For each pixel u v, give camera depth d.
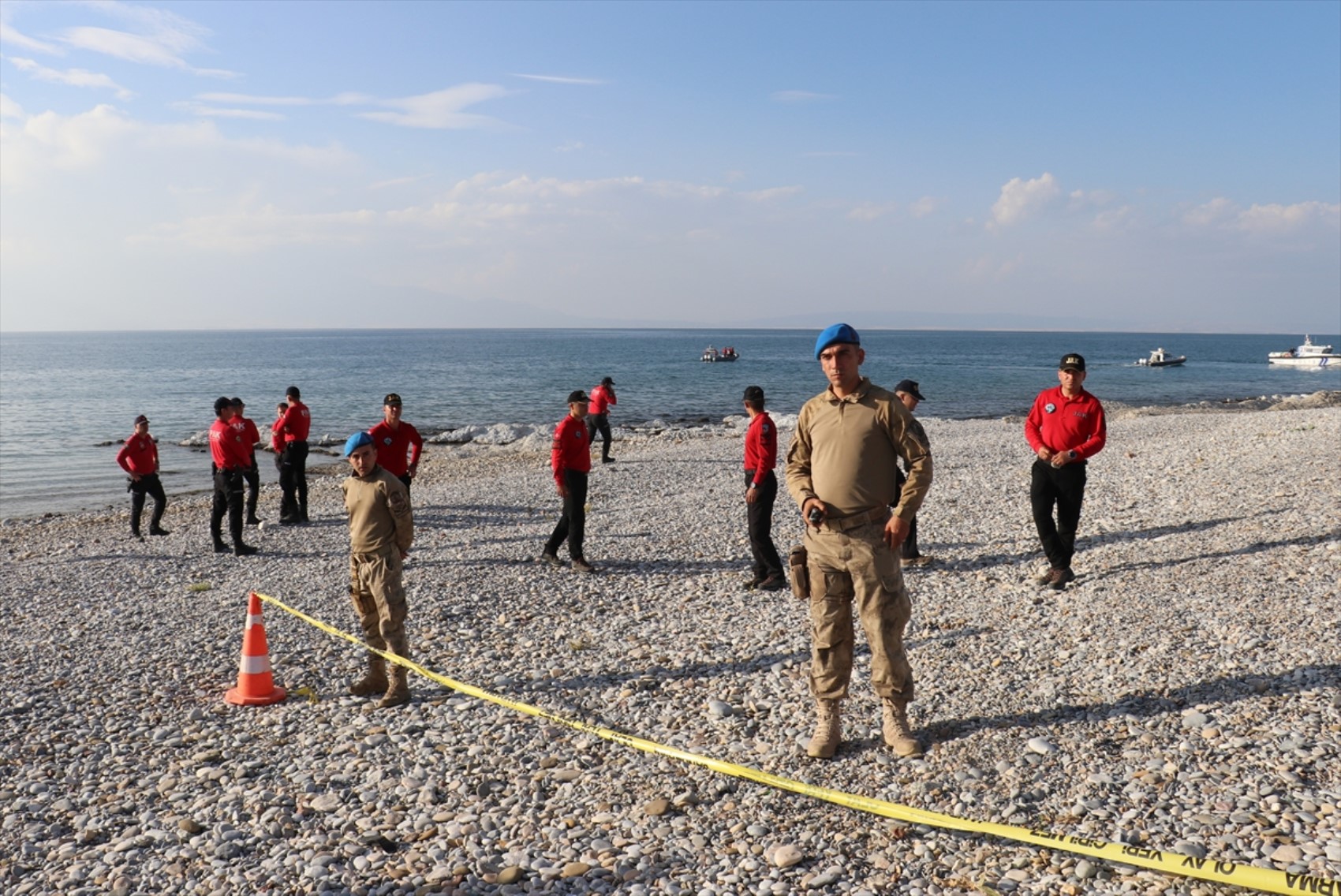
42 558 13.26
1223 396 55.50
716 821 4.43
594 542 12.17
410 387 62.88
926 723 5.41
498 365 95.75
